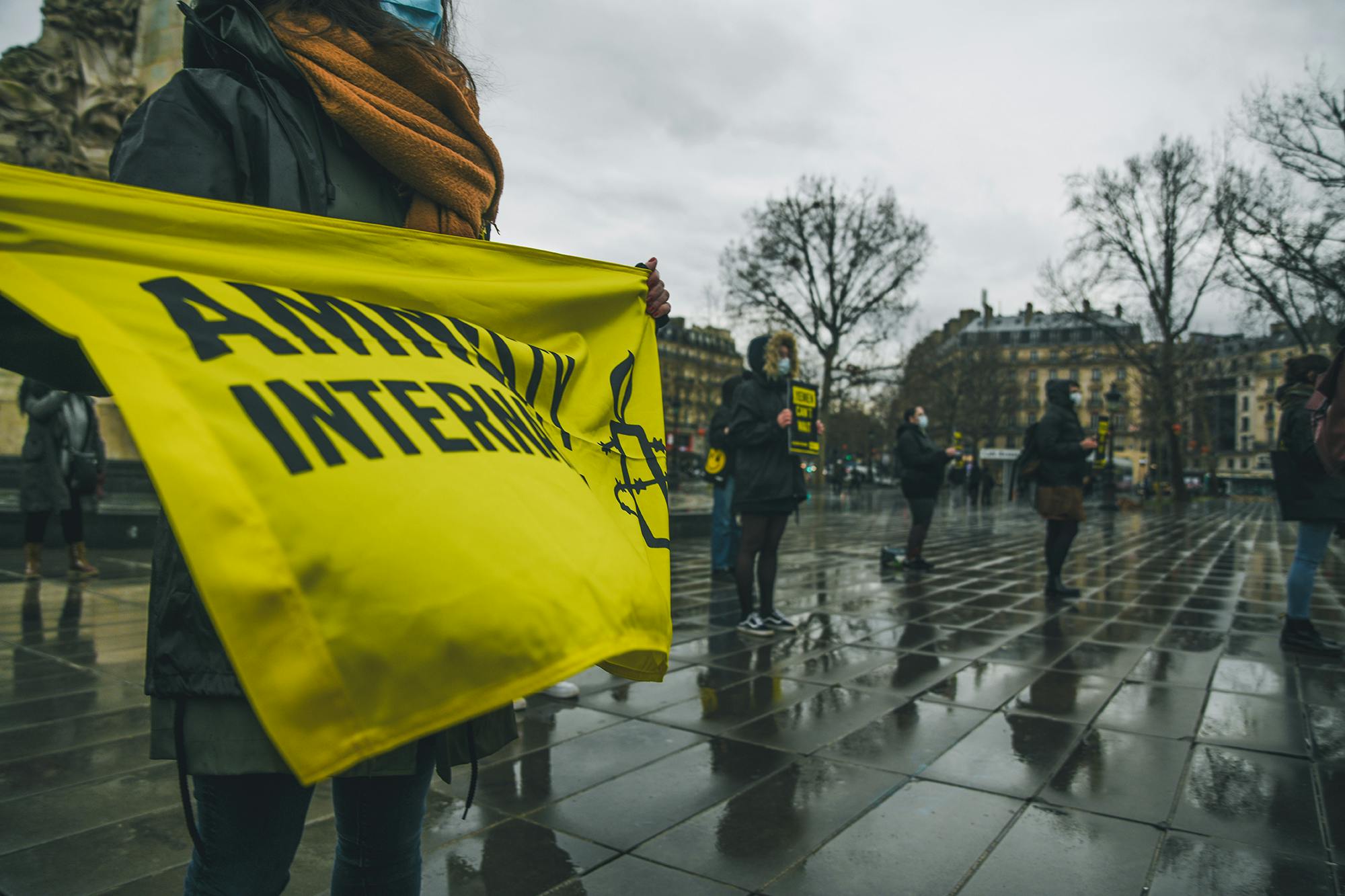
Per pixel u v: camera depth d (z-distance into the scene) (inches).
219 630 29.2
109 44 547.8
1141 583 323.6
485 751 47.4
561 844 94.7
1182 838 97.0
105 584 269.6
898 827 99.5
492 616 31.8
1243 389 3954.2
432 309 45.0
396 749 41.3
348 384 35.4
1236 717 143.3
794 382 213.9
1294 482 194.7
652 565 53.0
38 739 127.4
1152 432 1697.8
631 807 104.9
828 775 116.0
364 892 48.3
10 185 35.7
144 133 41.8
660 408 60.7
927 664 180.2
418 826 49.9
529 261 52.7
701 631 214.5
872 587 299.3
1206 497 2288.4
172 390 32.1
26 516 279.1
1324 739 132.1
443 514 32.8
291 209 44.4
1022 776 116.1
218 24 46.7
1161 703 151.7
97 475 290.7
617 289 57.3
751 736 132.0
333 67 46.5
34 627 205.2
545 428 47.1
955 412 2402.8
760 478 209.9
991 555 432.1
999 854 92.8
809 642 202.5
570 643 33.4
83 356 44.8
